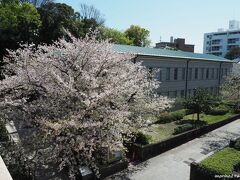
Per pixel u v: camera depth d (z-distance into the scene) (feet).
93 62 33.32
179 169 41.47
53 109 28.63
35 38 105.81
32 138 30.50
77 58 33.09
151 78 62.18
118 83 31.96
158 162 44.14
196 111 68.74
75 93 28.14
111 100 30.12
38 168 31.55
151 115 47.19
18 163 29.17
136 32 194.90
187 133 56.54
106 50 34.96
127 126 33.14
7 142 32.65
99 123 26.18
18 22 98.48
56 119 27.09
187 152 49.52
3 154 29.30
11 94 33.27
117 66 36.35
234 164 32.24
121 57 37.29
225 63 122.83
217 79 118.01
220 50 334.24
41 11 110.93
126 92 34.04
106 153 31.76
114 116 28.27
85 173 34.55
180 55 92.17
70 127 25.17
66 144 26.13
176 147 52.44
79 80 30.55
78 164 29.17
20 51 36.24
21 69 32.96
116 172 39.40
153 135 53.21
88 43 33.58
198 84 103.76
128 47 78.18
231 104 89.40
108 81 31.81
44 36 108.47
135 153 45.03
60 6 111.34
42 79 31.35
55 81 30.94
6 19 96.22
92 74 30.94
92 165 28.68
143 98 42.52
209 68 110.93
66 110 28.40
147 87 48.93
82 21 128.67
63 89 28.76
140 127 42.70
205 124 65.46
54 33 106.52
